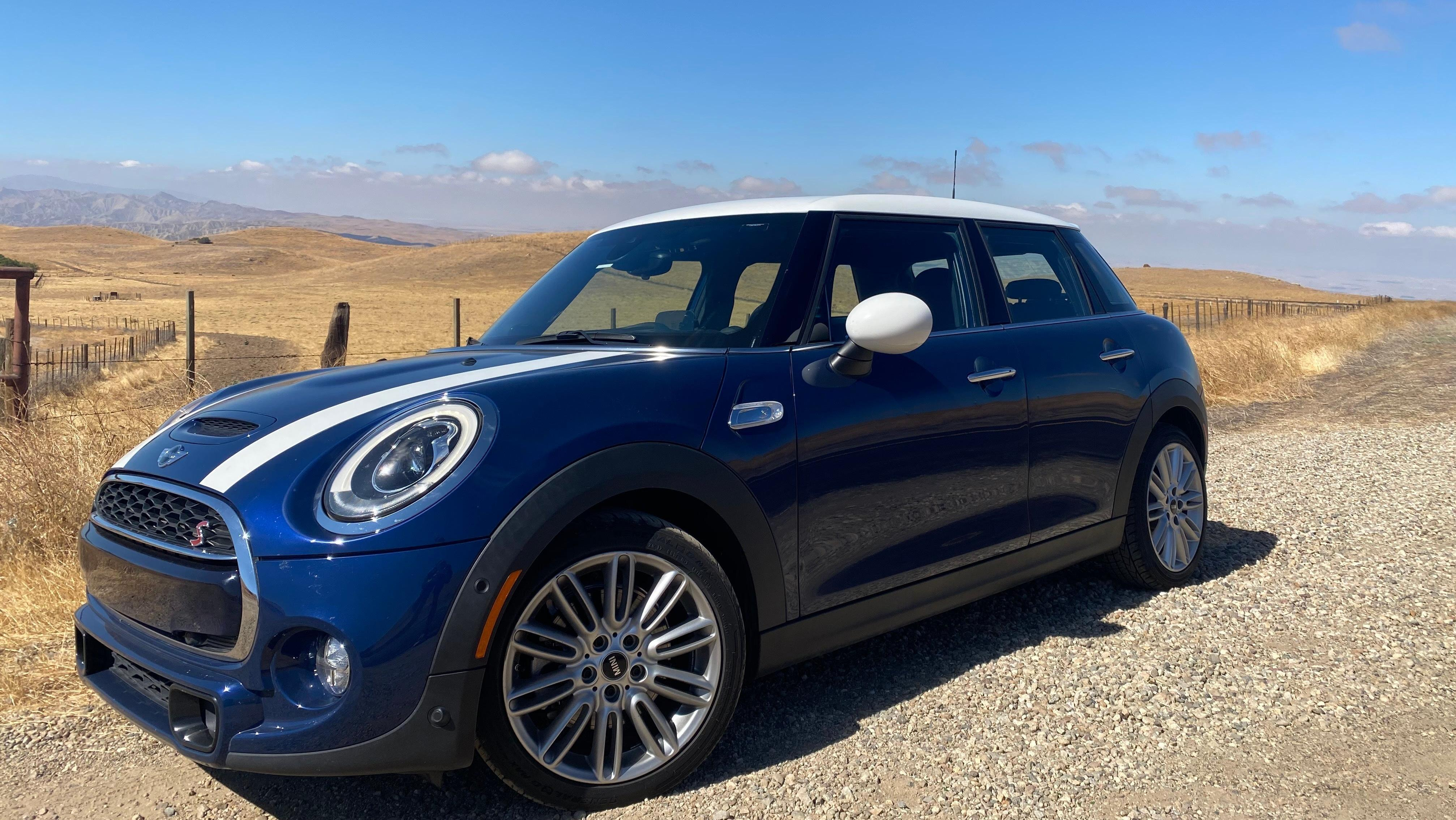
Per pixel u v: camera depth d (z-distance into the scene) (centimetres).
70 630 358
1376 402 1080
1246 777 244
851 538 274
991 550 319
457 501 207
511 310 346
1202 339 1507
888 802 233
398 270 13550
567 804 228
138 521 233
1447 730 269
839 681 309
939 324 314
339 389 255
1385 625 353
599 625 227
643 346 272
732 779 246
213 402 275
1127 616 366
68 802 240
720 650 241
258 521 206
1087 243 402
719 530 250
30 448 473
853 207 310
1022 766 250
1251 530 493
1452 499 553
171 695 215
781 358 266
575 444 221
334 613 199
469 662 207
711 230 319
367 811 234
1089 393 350
